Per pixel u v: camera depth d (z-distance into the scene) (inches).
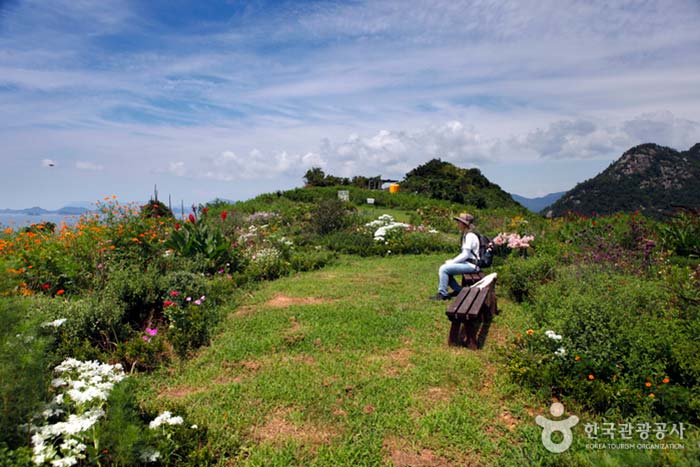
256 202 933.8
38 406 105.7
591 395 139.9
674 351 145.2
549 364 154.8
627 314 168.4
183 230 347.3
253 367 176.7
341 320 224.7
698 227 372.2
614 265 268.1
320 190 1072.2
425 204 920.9
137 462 104.5
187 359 185.2
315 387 157.4
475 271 263.6
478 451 122.6
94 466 103.7
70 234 293.6
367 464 117.3
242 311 245.8
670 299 196.9
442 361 176.7
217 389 156.9
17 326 113.0
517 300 260.5
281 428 134.5
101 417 112.5
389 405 145.4
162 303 230.4
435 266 380.2
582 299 177.3
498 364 172.1
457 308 189.3
